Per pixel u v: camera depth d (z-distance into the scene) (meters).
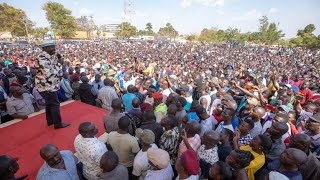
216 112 5.30
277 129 3.60
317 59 30.78
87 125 3.18
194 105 5.09
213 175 2.74
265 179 2.86
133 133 4.46
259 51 46.28
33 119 5.15
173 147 3.84
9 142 4.10
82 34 92.31
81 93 6.80
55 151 2.72
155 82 9.39
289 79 12.84
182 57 30.50
